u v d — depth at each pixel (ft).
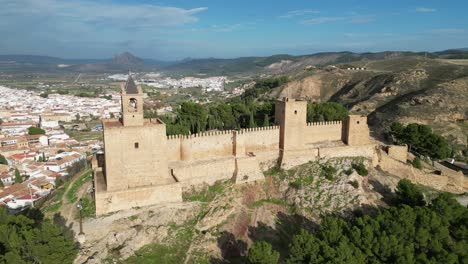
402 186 215.51
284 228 201.16
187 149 220.02
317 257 134.00
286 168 240.32
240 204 211.61
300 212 209.26
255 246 141.28
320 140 261.85
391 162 263.08
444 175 258.78
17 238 127.75
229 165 225.56
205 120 317.01
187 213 194.70
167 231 181.16
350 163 246.27
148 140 188.75
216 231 189.06
